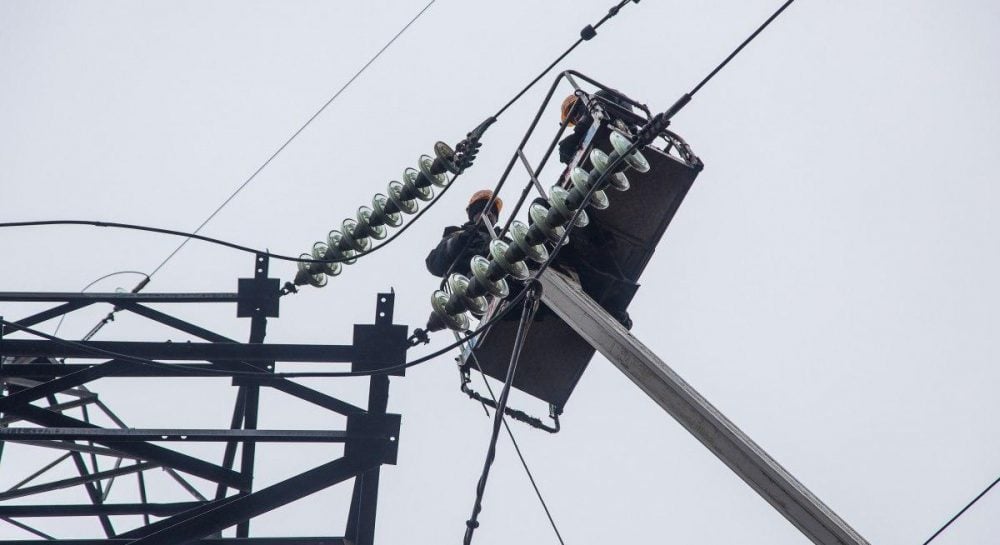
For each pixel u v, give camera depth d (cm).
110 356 3525
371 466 3491
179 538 3322
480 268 3025
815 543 2477
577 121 3291
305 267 3962
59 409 4288
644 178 3173
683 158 3231
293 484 3419
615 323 2838
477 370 3666
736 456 2567
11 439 3412
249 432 3522
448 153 3622
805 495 2512
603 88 3309
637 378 2733
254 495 3391
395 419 3569
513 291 3378
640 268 3369
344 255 3894
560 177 3269
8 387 4100
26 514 3775
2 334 3744
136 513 3847
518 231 2947
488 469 2683
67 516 3816
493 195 3416
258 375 3381
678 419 2656
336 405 3781
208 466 3647
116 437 3497
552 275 2973
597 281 3334
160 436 3497
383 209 3762
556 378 3681
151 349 3759
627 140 2742
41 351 3744
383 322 3703
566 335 3512
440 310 3170
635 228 3294
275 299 4022
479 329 3028
